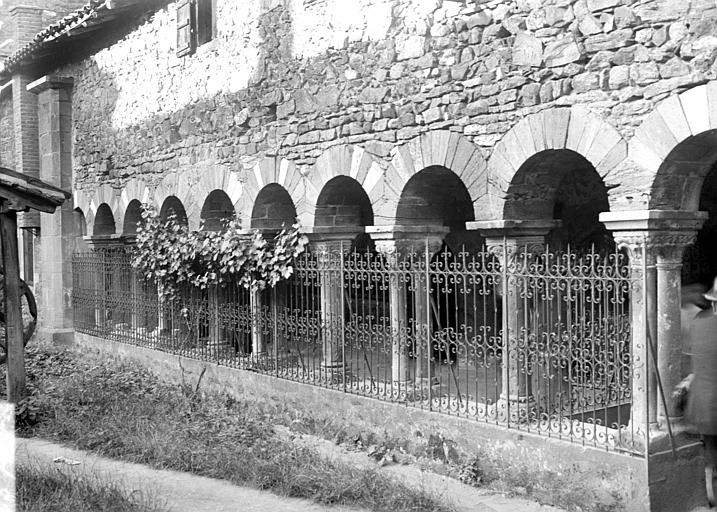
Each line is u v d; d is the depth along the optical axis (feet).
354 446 28.32
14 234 30.96
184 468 24.84
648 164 20.70
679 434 20.97
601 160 21.79
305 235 33.12
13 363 30.89
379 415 27.89
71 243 55.93
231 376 36.09
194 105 40.88
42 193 30.55
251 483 23.08
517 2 24.00
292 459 24.72
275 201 37.01
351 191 33.19
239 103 37.29
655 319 21.13
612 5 21.43
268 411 33.42
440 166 26.91
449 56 26.35
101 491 21.17
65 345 53.62
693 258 34.47
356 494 21.86
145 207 43.21
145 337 44.73
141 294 45.70
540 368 25.29
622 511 20.52
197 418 30.42
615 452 20.79
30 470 22.79
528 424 23.65
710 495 20.75
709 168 21.40
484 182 25.21
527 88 23.75
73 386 34.45
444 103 26.58
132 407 31.42
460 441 24.91
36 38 52.75
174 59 42.57
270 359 34.32
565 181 33.58
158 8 44.14
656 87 20.58
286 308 33.55
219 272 37.55
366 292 42.86
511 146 24.22
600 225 34.37
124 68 47.98
